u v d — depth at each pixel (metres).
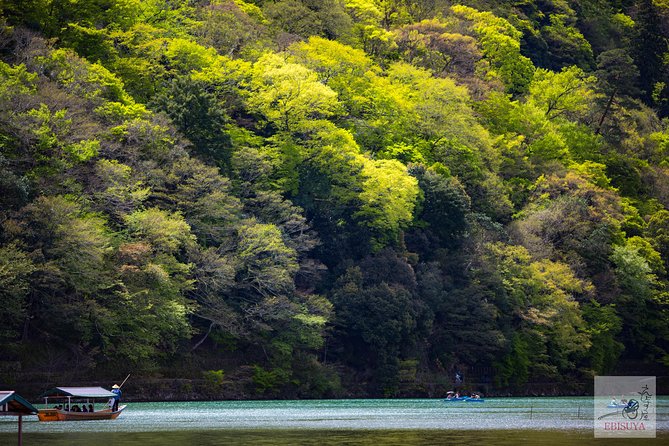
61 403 183.62
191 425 175.12
